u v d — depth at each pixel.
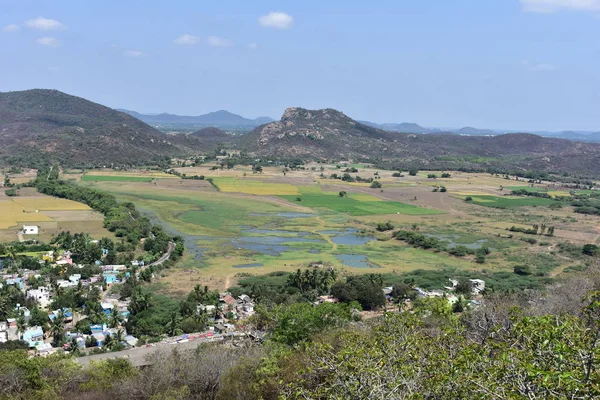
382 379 21.11
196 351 47.62
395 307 84.62
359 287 88.88
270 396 33.28
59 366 42.81
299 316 47.34
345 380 21.72
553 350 18.62
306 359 28.84
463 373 19.42
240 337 58.59
